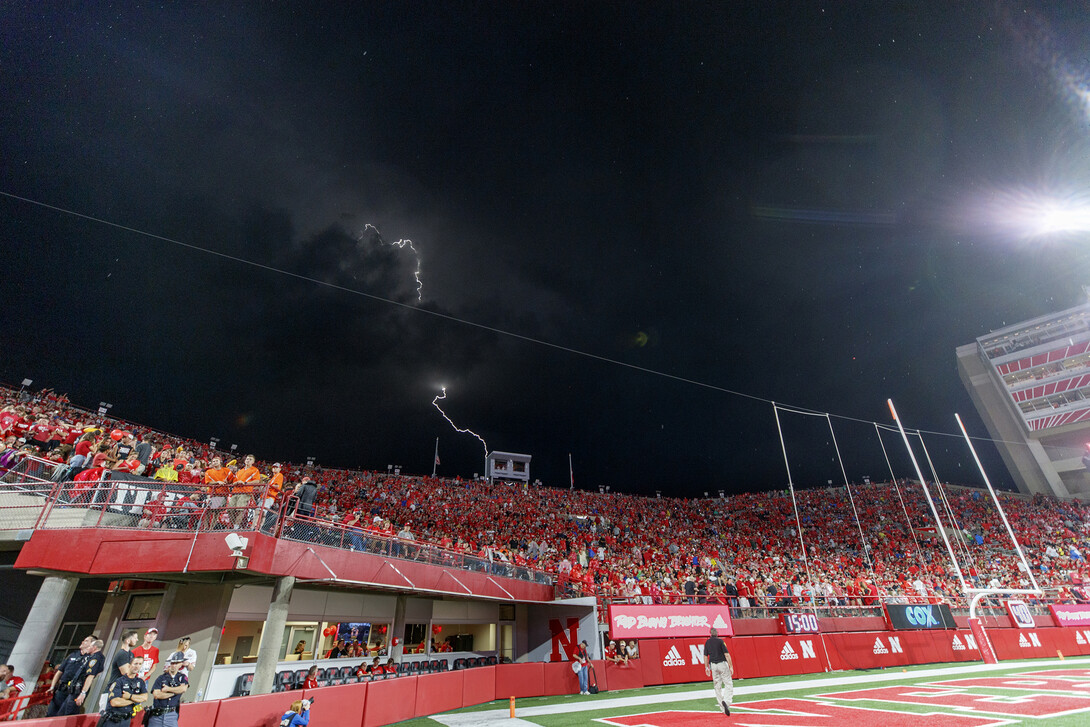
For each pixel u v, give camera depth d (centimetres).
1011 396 6538
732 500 5853
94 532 1118
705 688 1694
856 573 3209
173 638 1267
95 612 1432
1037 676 1565
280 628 1189
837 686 1574
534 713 1298
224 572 1204
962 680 1559
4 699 877
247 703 953
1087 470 5934
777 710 1148
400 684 1244
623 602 2012
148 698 780
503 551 2542
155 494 1232
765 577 2778
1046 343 6525
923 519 4591
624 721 1107
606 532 3891
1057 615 2550
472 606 2150
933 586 2889
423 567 1662
